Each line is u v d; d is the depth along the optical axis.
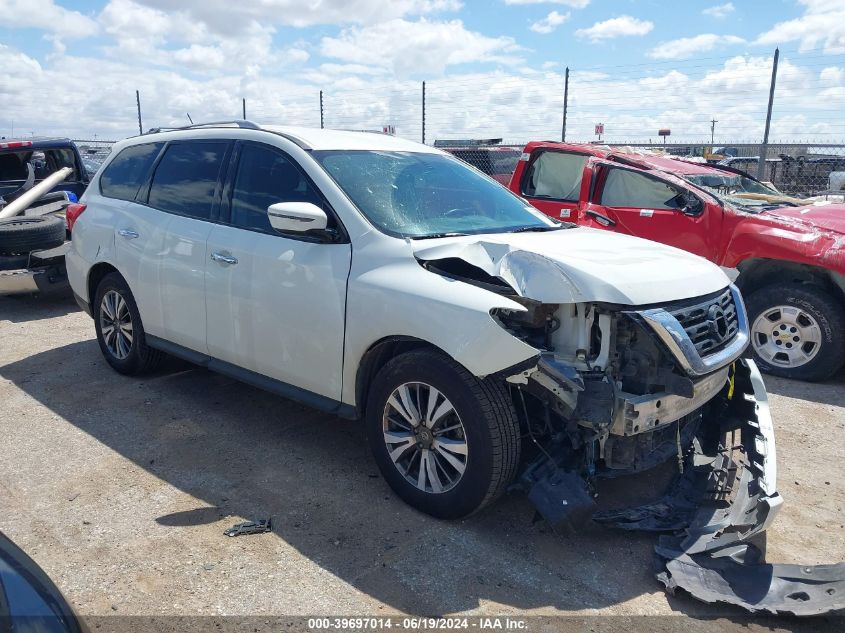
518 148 14.95
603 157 7.29
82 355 6.16
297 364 3.96
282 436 4.54
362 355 3.65
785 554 3.36
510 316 3.25
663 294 3.29
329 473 4.03
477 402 3.22
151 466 4.09
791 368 6.00
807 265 5.93
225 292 4.29
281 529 3.43
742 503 3.33
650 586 3.07
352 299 3.63
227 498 3.73
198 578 3.04
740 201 6.86
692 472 3.74
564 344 3.26
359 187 4.00
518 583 3.06
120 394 5.21
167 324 4.84
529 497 3.21
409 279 3.45
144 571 3.08
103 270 5.56
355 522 3.50
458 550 3.28
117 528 3.42
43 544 3.27
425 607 2.88
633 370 3.21
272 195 4.21
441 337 3.25
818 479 4.18
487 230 4.02
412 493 3.56
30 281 7.69
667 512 3.46
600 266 3.28
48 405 5.00
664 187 6.82
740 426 3.83
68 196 9.30
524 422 3.49
